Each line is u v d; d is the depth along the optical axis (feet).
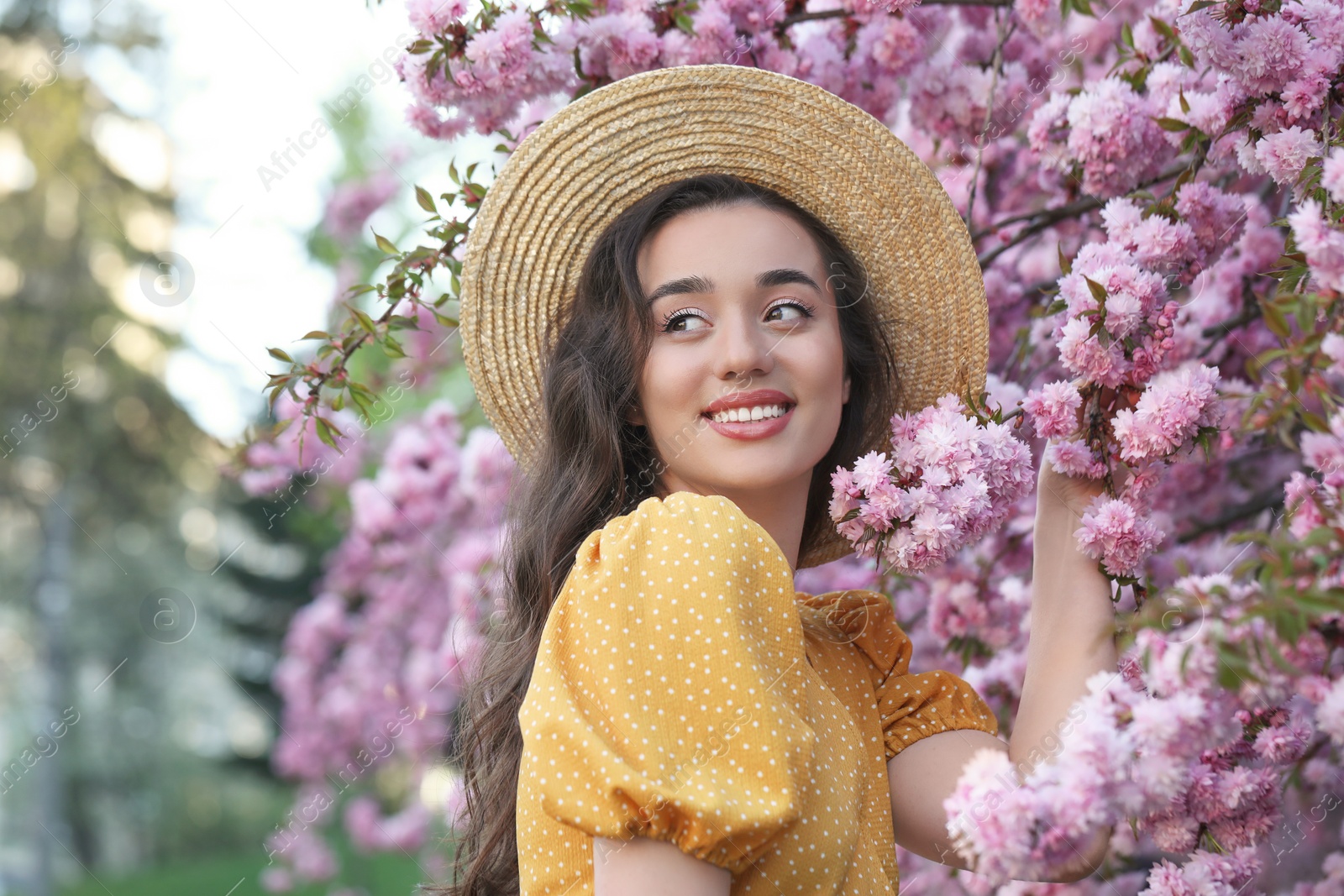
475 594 9.54
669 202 4.83
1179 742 3.41
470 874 4.82
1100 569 4.94
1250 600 3.28
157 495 37.86
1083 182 6.84
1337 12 5.31
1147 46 6.76
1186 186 5.83
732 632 3.55
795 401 4.64
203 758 41.19
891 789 4.70
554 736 3.47
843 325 5.36
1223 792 4.32
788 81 5.46
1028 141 7.79
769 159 5.49
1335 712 3.32
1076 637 4.80
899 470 4.93
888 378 5.55
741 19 7.52
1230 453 7.18
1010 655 7.57
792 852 3.57
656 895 3.31
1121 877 6.53
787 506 4.80
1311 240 3.67
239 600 35.06
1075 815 3.37
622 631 3.60
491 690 5.03
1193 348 7.13
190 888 30.22
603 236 5.14
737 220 4.74
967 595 7.42
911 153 5.53
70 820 39.27
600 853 3.42
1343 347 3.59
